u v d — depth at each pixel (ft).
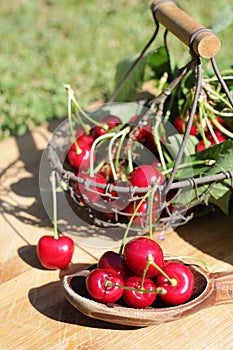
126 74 2.21
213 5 4.33
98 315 1.69
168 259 1.81
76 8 4.54
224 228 2.06
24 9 4.50
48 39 4.09
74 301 1.70
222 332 1.74
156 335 1.74
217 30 2.15
